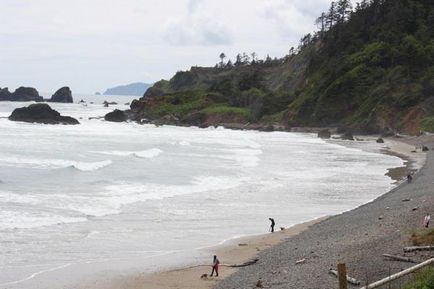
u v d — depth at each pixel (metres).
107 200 36.09
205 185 44.81
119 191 39.72
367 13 170.62
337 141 104.88
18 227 27.56
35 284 19.91
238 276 20.77
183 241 27.20
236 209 35.66
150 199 37.50
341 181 49.41
